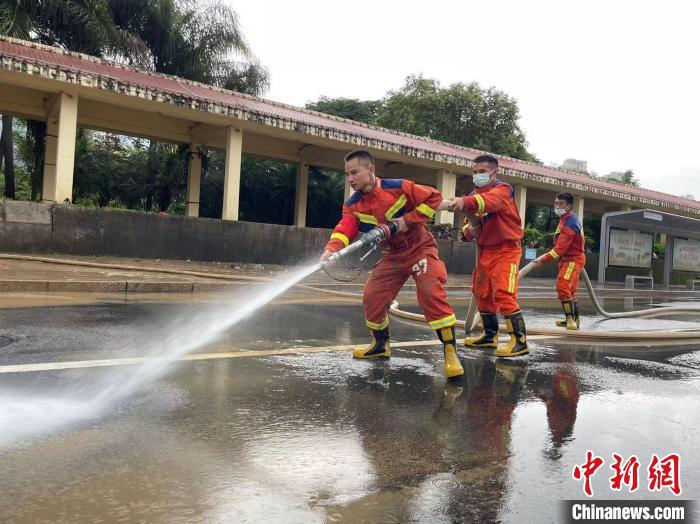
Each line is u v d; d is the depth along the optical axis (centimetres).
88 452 229
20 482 200
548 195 2398
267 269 1261
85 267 968
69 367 359
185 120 1700
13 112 1445
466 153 2086
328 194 2439
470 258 1756
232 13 2028
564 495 212
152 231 1231
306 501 196
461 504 200
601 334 599
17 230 1075
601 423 299
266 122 1470
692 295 1778
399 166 2081
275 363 404
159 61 1966
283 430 265
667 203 2522
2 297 671
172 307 671
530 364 450
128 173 2134
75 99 1266
